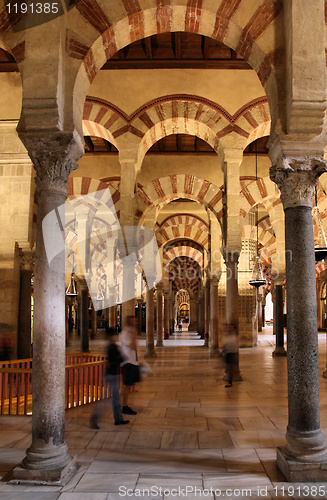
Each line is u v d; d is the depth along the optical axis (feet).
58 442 12.64
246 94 28.89
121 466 13.24
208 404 21.68
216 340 45.47
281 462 12.75
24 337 31.24
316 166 13.82
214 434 16.49
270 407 20.97
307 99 13.19
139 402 22.25
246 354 46.16
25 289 31.53
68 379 21.11
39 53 13.42
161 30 15.79
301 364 12.91
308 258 13.37
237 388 26.18
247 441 15.61
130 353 20.07
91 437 16.17
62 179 13.74
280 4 14.38
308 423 12.69
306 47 13.34
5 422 18.53
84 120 29.17
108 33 14.51
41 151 13.61
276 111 14.12
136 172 29.37
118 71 29.27
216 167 39.81
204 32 15.70
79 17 14.26
